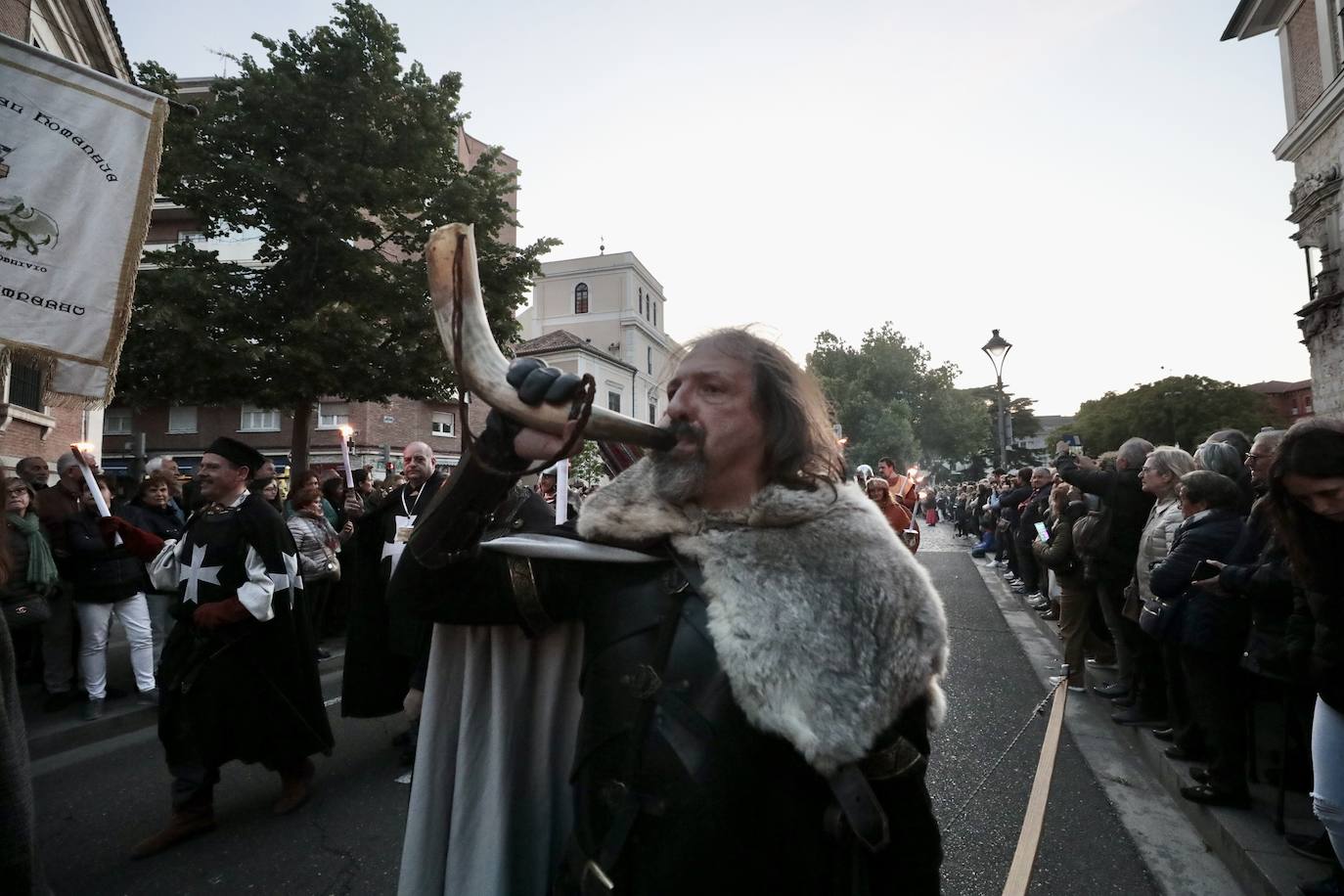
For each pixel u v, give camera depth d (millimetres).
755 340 1097
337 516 7922
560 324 43031
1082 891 2734
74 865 3094
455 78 10352
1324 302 15461
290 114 9312
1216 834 3023
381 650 3770
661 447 1023
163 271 9023
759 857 877
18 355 3006
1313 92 16219
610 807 941
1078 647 5320
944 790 3666
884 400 53531
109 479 7586
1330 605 1950
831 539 971
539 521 1901
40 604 4719
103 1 9742
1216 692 3186
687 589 965
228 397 9469
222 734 3262
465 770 1230
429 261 945
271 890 2889
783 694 857
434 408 26969
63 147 3123
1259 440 3682
